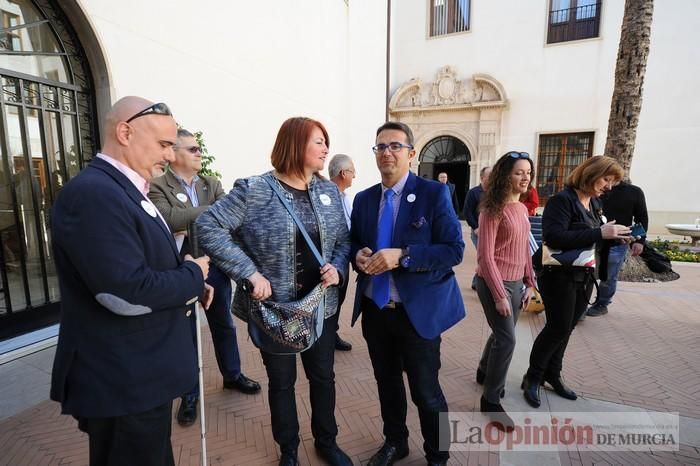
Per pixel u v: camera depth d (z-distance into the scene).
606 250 2.70
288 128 1.65
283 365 1.76
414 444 2.09
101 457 1.23
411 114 12.96
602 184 2.30
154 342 1.21
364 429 2.23
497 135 11.92
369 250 1.75
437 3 12.52
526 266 2.42
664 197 10.27
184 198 2.36
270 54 6.69
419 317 1.67
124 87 4.00
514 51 11.59
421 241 1.68
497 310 2.12
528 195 4.64
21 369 2.87
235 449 2.06
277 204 1.63
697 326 3.85
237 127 5.88
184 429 2.22
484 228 2.15
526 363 3.06
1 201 3.31
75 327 1.12
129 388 1.15
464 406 2.46
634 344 3.41
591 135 11.05
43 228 3.57
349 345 3.29
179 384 1.27
